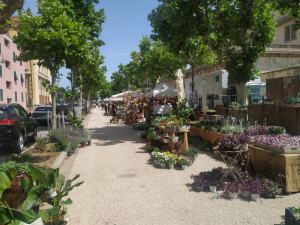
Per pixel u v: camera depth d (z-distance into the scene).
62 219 3.50
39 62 9.56
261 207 4.11
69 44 9.06
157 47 20.53
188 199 4.51
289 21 21.33
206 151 8.73
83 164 7.32
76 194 4.84
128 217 3.85
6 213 2.74
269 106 9.30
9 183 3.44
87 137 10.52
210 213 3.93
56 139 9.09
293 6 8.91
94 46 14.92
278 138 5.46
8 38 29.75
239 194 4.73
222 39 12.38
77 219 3.80
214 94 16.66
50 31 8.84
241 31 11.92
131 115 19.77
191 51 13.05
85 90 35.59
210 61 16.02
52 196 3.29
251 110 10.48
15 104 9.77
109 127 18.31
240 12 11.55
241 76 12.10
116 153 8.85
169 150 7.89
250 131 7.55
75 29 9.73
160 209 4.11
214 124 9.42
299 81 10.46
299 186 4.67
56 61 9.35
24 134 9.41
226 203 4.30
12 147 8.59
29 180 3.39
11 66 30.61
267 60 16.97
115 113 21.73
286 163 4.57
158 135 9.24
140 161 7.53
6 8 4.57
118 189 5.10
